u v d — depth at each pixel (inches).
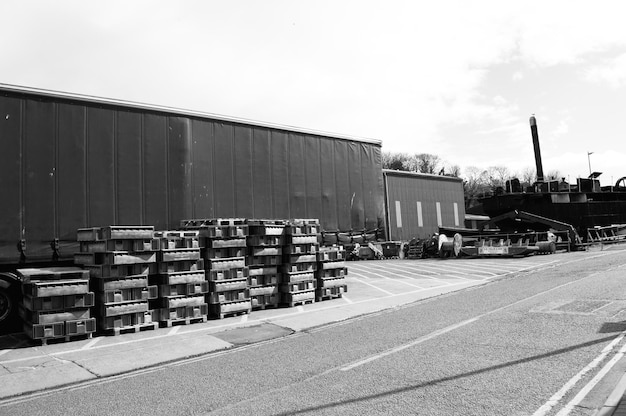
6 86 390.6
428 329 330.3
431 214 1449.3
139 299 377.7
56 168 411.2
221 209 517.3
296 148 597.3
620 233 1081.4
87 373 270.5
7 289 375.6
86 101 432.5
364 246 1086.4
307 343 319.6
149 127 471.2
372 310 437.4
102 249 374.0
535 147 1202.0
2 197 383.2
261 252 468.4
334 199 633.6
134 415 196.2
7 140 388.8
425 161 3831.2
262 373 248.7
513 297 440.8
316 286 511.5
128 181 451.5
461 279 629.0
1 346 336.8
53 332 337.4
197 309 408.8
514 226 1027.3
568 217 1037.8
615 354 240.1
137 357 302.4
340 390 209.9
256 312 457.1
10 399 233.0
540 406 178.7
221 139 525.3
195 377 250.8
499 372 221.9
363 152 679.7
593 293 422.6
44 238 400.5
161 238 397.4
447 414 175.0
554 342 269.3
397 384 213.3
